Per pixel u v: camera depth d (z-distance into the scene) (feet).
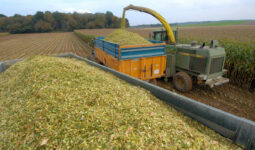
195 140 6.95
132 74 17.58
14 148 6.87
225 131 7.46
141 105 9.43
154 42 24.39
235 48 22.95
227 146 7.04
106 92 10.43
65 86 10.66
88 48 66.08
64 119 7.83
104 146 6.41
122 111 8.62
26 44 92.48
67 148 6.45
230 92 18.88
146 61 17.81
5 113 9.46
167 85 20.86
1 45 90.17
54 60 15.34
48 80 11.18
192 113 8.89
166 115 8.83
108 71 16.14
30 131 7.43
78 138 6.82
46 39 129.29
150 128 7.34
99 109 8.73
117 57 16.78
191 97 17.62
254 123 6.38
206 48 16.87
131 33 23.17
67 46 75.41
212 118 7.86
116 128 7.31
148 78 18.58
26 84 11.56
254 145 6.38
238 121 6.81
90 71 14.32
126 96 10.30
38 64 13.83
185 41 38.47
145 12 24.41
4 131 7.93
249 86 20.04
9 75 16.98
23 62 19.11
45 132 7.20
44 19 288.30
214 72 16.98
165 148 6.38
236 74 21.68
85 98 9.57
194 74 17.98
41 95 9.61
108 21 297.33
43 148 6.57
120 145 6.43
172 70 20.31
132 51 16.71
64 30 290.76
